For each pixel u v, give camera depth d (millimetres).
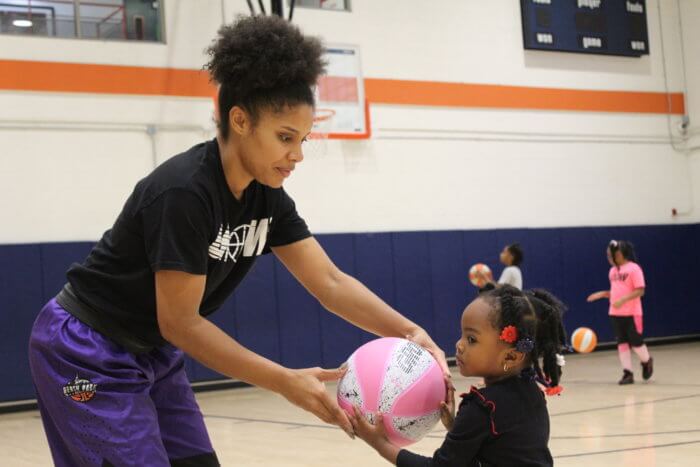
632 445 5043
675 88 13539
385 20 11273
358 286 2549
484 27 12008
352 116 10828
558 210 12422
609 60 13039
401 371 2371
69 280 2195
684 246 13258
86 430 2055
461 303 11398
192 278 2012
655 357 11375
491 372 2426
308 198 10688
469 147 11773
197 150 2113
